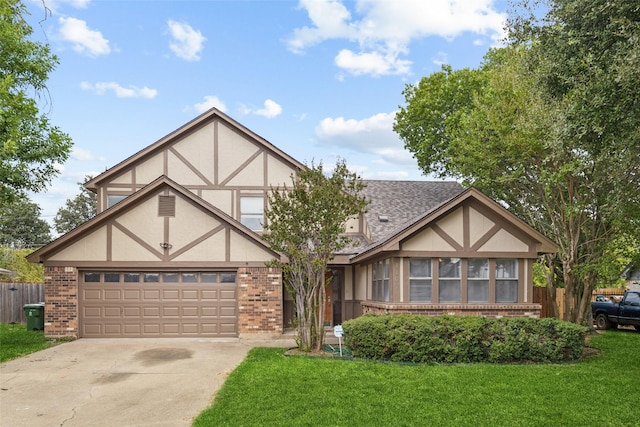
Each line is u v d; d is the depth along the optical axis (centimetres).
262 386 875
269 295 1528
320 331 1257
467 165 1781
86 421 727
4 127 1263
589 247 1627
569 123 931
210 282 1555
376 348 1121
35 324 1761
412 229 1370
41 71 1449
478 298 1427
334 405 767
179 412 765
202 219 1545
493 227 1430
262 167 1839
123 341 1455
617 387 891
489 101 1634
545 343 1136
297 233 1219
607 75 845
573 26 943
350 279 1883
